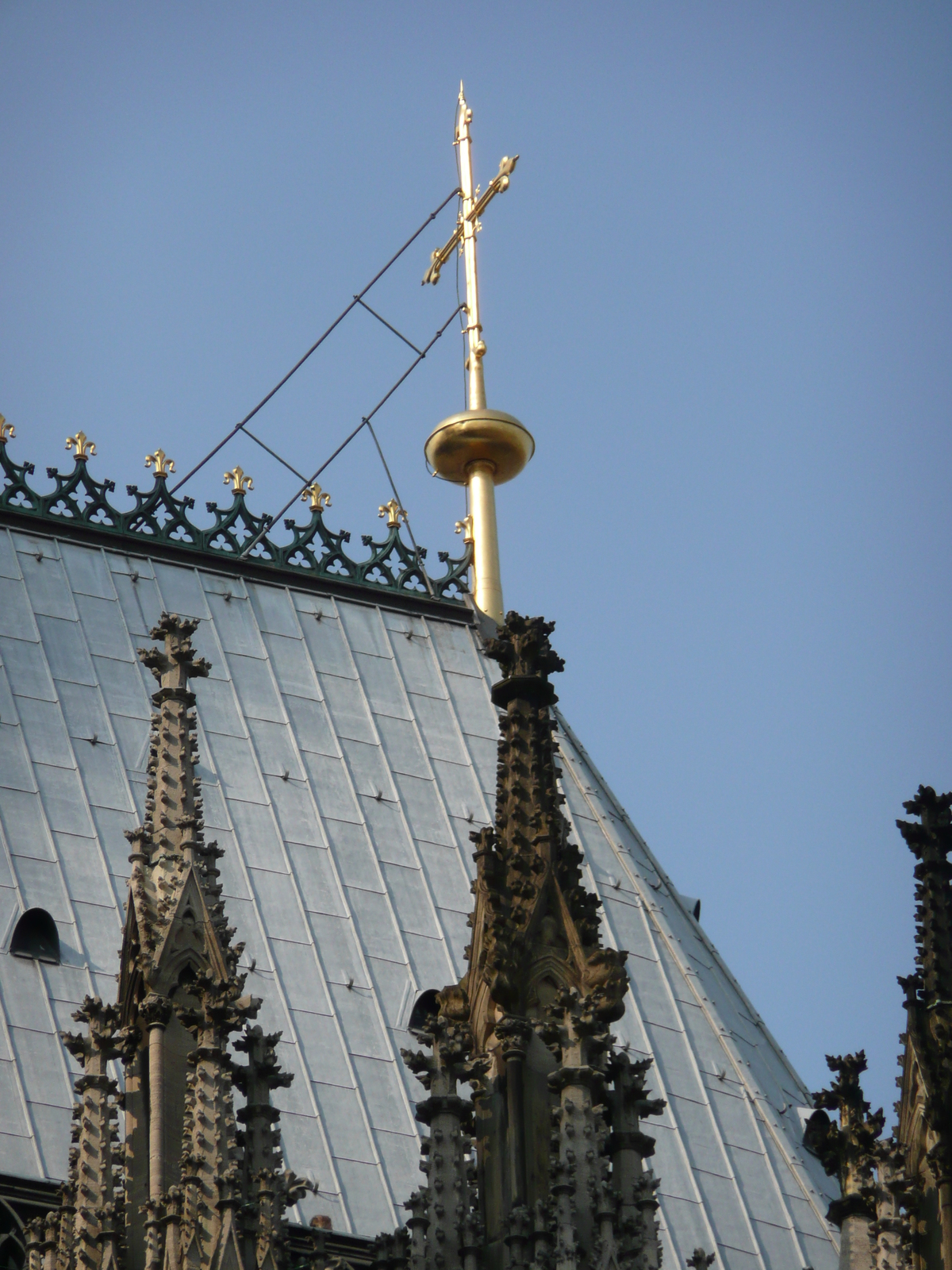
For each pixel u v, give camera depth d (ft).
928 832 356.59
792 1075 521.24
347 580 561.84
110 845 472.03
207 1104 310.65
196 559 549.54
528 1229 310.04
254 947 466.29
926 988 347.15
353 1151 435.53
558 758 554.46
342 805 504.02
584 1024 320.29
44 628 514.68
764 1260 454.40
